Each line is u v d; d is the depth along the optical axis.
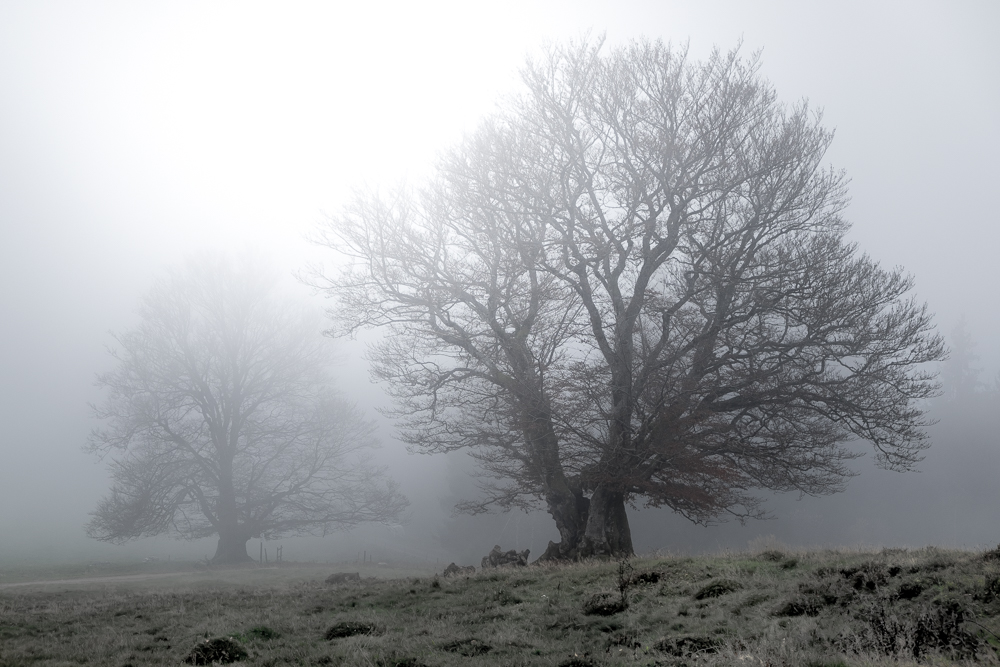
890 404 21.64
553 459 22.77
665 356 22.67
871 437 21.92
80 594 21.11
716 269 21.80
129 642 10.53
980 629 6.95
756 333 22.78
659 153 22.27
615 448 21.27
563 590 13.38
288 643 10.03
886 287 21.83
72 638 11.12
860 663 6.50
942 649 6.73
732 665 6.94
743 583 10.98
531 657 8.49
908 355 21.66
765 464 22.27
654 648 8.33
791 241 22.77
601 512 21.95
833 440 22.75
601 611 11.02
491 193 22.83
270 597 15.62
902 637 6.96
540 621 10.70
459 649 9.07
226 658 9.22
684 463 21.19
